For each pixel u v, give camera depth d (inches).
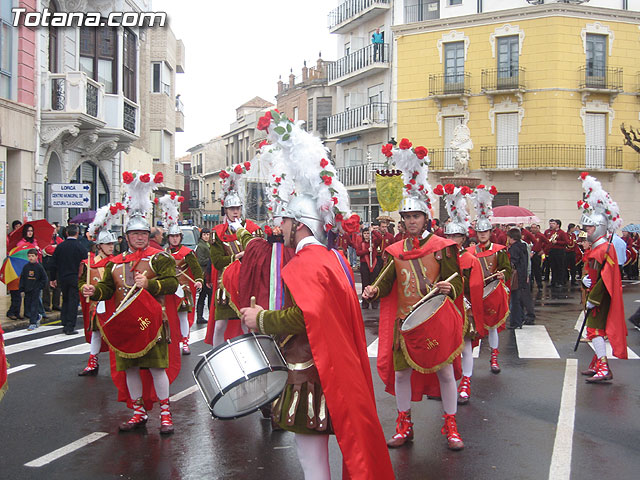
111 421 261.4
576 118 1243.2
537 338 448.5
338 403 142.0
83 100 760.3
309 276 146.9
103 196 969.5
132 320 230.1
